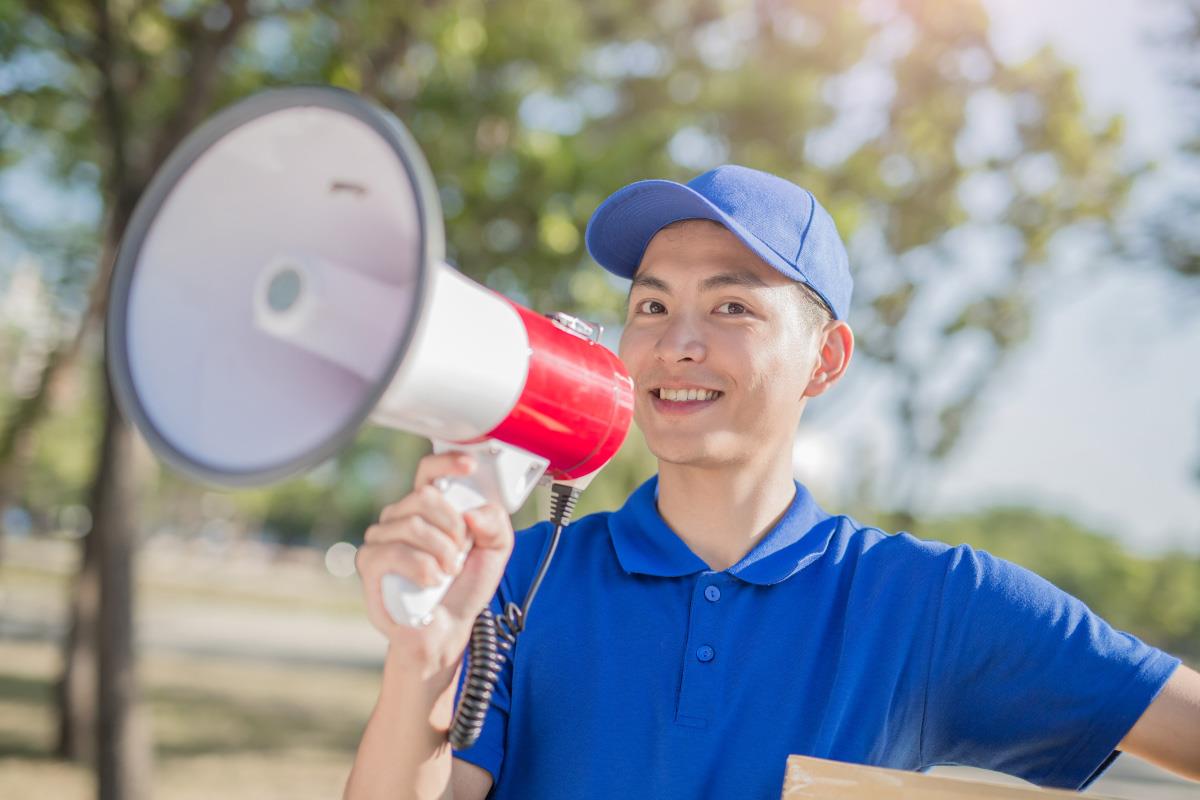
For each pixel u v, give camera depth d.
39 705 9.35
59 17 5.73
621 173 5.97
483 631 1.30
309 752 8.27
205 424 1.05
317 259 1.02
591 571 1.51
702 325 1.44
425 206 0.93
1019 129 9.62
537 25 6.15
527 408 1.17
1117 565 27.77
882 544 1.52
